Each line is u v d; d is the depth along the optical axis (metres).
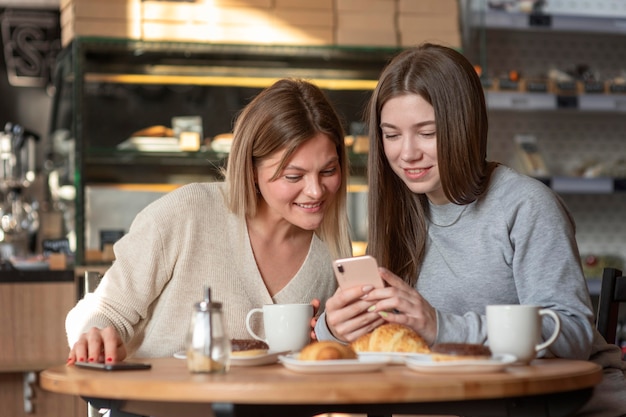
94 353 2.09
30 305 4.05
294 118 2.35
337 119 2.46
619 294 2.55
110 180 4.79
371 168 2.49
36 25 6.15
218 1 4.68
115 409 2.03
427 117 2.29
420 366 1.78
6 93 6.16
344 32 4.81
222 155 4.84
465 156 2.30
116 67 4.73
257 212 2.53
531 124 5.56
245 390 1.61
